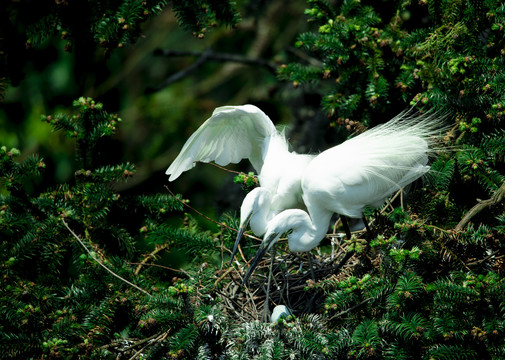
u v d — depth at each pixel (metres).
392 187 8.41
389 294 6.52
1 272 7.39
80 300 7.32
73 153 12.63
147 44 14.66
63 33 8.45
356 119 9.18
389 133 8.45
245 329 7.05
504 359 5.79
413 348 6.22
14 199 8.02
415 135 8.34
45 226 7.73
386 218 7.57
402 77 8.51
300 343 6.61
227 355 6.76
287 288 8.49
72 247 8.06
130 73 15.25
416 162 8.38
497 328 5.82
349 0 9.01
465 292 6.11
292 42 14.63
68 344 6.68
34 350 6.74
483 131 8.11
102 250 8.05
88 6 8.48
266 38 14.36
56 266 7.95
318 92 12.53
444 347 6.00
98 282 7.36
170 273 8.96
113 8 8.47
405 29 9.60
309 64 13.71
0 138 12.36
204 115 14.91
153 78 15.80
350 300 6.63
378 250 7.26
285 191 8.91
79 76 10.68
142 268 8.82
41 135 12.51
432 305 6.28
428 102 8.20
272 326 7.01
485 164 7.48
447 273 6.94
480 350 6.00
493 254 6.90
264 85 14.50
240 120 9.20
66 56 12.55
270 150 9.09
